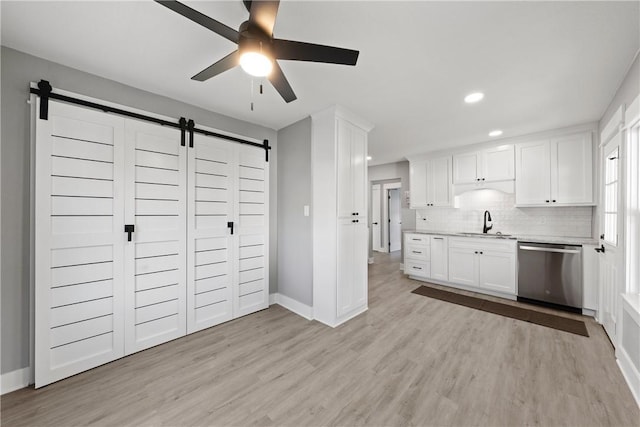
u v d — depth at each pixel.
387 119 2.89
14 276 1.68
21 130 1.70
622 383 1.68
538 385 1.68
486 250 3.50
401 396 1.61
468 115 2.76
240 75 2.00
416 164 4.53
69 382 1.76
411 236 4.35
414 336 2.38
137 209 2.14
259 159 3.05
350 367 1.91
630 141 1.91
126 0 1.30
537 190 3.27
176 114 2.41
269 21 1.12
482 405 1.52
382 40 1.59
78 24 1.46
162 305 2.29
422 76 2.00
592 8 1.32
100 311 1.96
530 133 3.31
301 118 2.90
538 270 3.08
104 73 1.97
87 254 1.90
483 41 1.59
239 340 2.34
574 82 2.06
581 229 3.23
